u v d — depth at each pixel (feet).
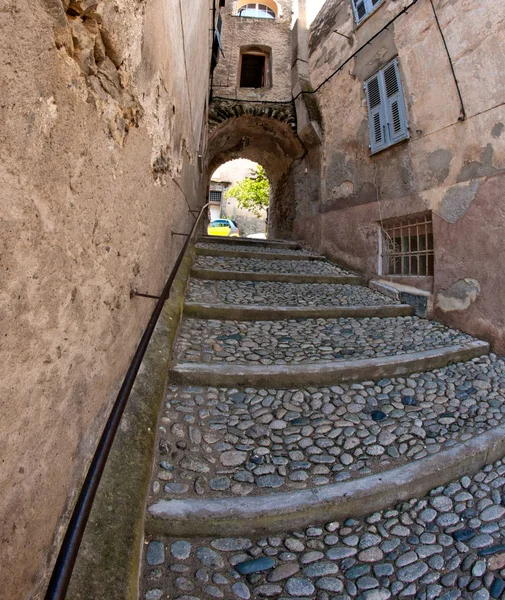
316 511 6.35
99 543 4.62
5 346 2.71
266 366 10.09
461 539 6.23
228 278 17.30
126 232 5.91
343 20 22.93
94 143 4.29
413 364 11.08
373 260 19.40
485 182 13.41
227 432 8.00
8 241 2.66
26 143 2.83
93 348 4.76
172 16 8.51
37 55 2.93
